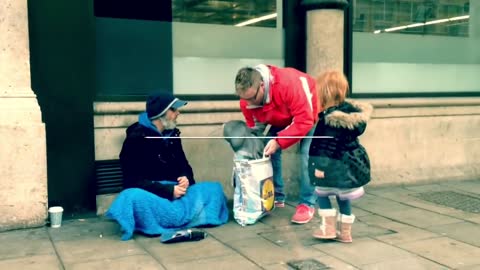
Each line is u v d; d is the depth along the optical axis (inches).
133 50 185.6
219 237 149.7
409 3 235.5
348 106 130.0
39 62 166.4
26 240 148.6
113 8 181.5
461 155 243.1
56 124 169.6
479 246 140.5
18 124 157.1
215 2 199.6
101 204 177.8
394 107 225.3
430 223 164.6
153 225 152.1
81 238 150.5
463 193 212.7
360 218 170.7
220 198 166.4
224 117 194.5
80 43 171.3
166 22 191.0
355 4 223.6
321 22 204.5
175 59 193.8
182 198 159.9
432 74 243.3
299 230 154.6
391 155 226.2
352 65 224.4
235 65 204.2
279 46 212.5
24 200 159.5
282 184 167.8
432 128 234.8
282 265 125.7
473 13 251.3
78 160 173.5
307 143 144.6
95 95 178.2
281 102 152.2
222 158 187.5
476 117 245.1
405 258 130.3
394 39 233.5
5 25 157.1
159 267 125.1
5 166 156.5
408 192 214.7
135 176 156.7
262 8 207.9
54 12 167.3
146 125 157.6
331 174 133.0
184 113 189.0
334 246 140.3
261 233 152.8
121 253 136.3
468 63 251.6
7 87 158.9
